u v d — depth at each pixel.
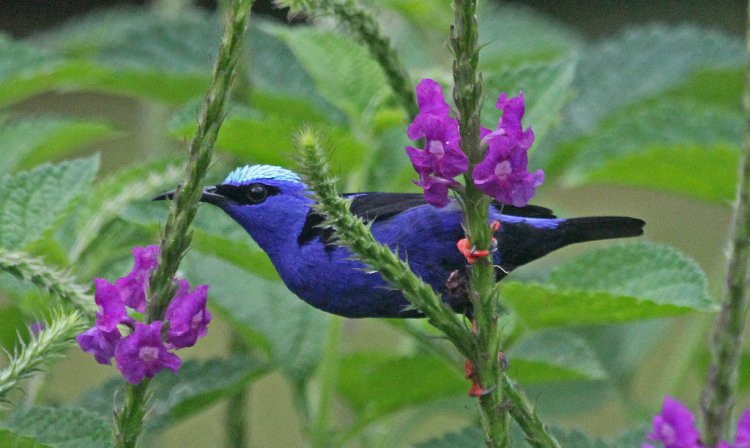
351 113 2.82
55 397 2.87
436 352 2.77
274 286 2.82
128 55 3.07
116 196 2.78
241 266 2.76
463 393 2.79
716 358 2.59
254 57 3.03
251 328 2.81
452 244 2.73
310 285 2.74
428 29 3.16
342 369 2.84
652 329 3.06
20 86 2.86
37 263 2.63
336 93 2.82
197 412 2.80
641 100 3.17
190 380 2.78
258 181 2.74
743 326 2.59
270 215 2.74
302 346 2.81
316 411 2.81
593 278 2.76
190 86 2.88
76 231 2.78
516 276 2.93
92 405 2.78
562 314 2.73
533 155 2.94
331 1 2.68
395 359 2.77
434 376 2.78
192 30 3.10
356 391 2.85
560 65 2.77
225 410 2.82
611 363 3.03
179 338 2.60
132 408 2.61
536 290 2.72
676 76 3.19
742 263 2.59
